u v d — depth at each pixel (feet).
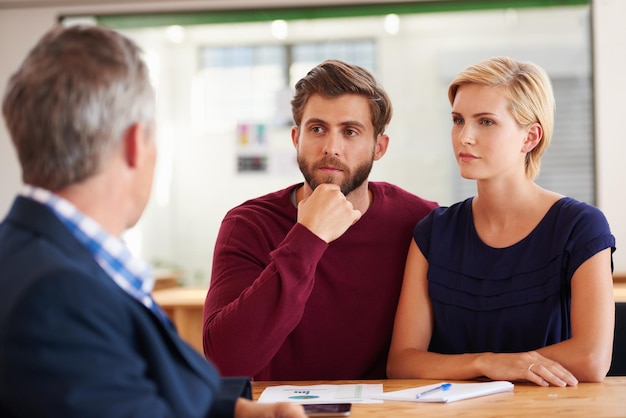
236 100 15.76
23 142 3.30
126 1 15.52
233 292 6.45
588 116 14.70
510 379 5.61
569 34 14.82
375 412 4.87
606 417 4.62
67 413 2.89
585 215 6.18
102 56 3.34
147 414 3.08
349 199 6.72
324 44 15.47
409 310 6.58
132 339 3.21
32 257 3.07
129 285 3.38
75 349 2.93
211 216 15.92
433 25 15.19
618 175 14.26
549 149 14.82
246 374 6.02
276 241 6.73
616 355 6.93
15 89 3.33
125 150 3.43
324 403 5.08
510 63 6.25
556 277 6.14
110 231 3.43
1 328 2.91
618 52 14.23
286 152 15.67
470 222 6.62
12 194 15.71
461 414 4.75
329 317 6.64
